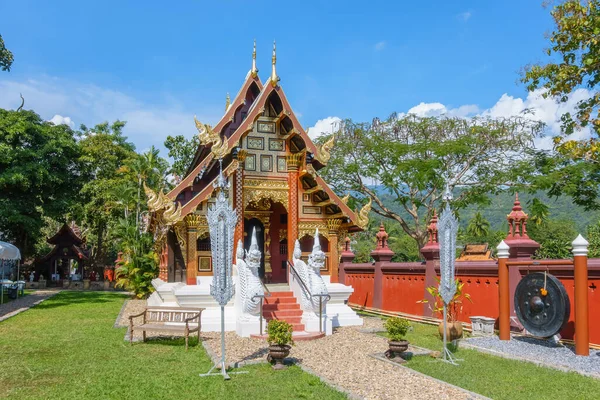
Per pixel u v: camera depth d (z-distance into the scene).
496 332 13.34
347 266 21.58
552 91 17.44
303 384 8.36
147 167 29.36
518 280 13.00
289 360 9.83
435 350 11.20
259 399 7.61
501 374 8.98
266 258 18.28
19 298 26.55
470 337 12.93
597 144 16.59
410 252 59.59
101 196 36.22
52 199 32.25
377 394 7.74
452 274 10.44
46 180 29.80
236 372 9.17
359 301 20.52
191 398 7.67
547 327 10.84
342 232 16.83
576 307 10.20
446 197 10.76
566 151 18.28
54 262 40.47
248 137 15.85
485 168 26.98
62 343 12.30
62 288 36.88
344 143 28.33
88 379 8.77
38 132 30.23
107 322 16.44
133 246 26.77
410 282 17.02
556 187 22.98
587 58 16.17
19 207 30.09
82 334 13.74
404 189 29.11
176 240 17.00
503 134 26.34
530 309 11.28
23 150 28.86
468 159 27.06
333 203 15.98
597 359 9.78
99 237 40.38
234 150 15.16
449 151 25.56
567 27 16.44
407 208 28.98
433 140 27.33
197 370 9.39
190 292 14.27
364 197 30.33
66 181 31.53
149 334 13.48
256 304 13.21
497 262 13.80
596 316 11.03
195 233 14.73
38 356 10.75
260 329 12.91
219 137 14.60
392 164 27.62
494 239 57.50
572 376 8.72
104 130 41.50
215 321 14.15
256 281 13.33
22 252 35.09
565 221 48.34
